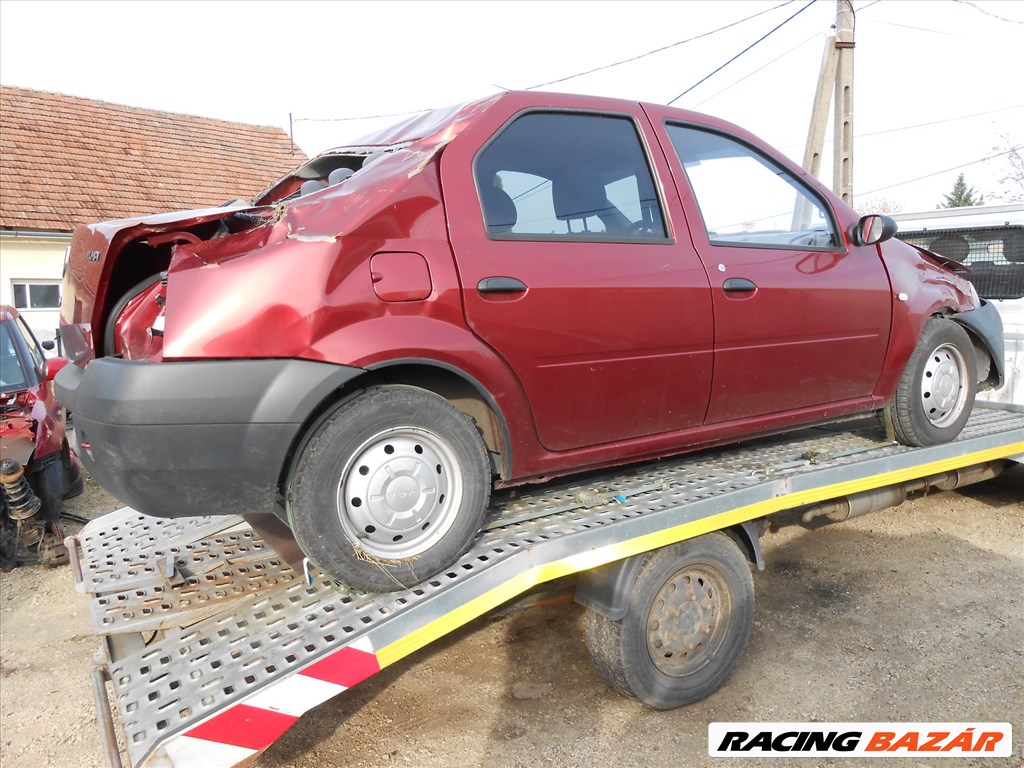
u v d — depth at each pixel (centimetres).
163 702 214
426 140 270
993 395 544
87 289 257
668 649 302
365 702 326
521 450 270
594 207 293
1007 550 466
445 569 252
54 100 1546
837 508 393
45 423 568
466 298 249
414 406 239
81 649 405
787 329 333
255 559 309
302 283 225
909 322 379
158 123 1645
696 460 367
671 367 301
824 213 368
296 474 227
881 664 338
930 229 595
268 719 211
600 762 279
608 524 278
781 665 340
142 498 221
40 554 516
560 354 271
